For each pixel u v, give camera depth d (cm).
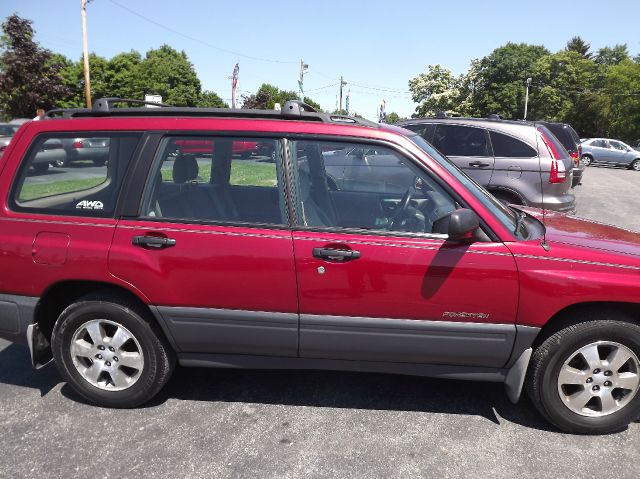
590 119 5931
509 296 270
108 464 259
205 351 302
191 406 315
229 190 294
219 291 284
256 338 291
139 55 6103
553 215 378
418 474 252
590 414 284
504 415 308
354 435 285
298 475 251
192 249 282
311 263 275
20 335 305
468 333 277
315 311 281
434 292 273
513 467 259
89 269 289
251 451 270
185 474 251
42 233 295
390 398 326
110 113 314
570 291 266
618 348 276
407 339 282
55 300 314
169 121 297
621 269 268
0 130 1658
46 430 288
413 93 6612
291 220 283
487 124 709
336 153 298
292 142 289
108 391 308
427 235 277
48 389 336
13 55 2702
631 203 1220
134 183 292
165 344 303
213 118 297
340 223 288
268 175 289
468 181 323
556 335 275
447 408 315
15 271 298
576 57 6094
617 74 5431
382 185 305
